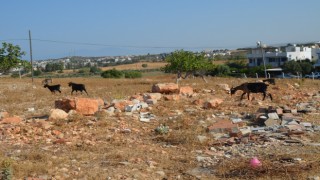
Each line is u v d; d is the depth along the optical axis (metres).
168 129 14.73
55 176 8.84
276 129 14.24
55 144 12.88
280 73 75.19
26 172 9.05
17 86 39.81
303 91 28.53
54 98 28.70
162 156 11.16
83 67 148.38
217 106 20.33
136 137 14.11
